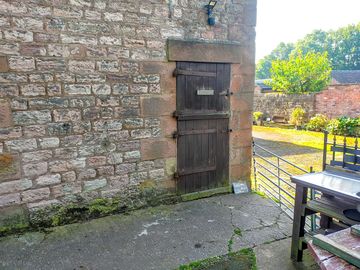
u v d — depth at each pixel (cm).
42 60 285
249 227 318
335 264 148
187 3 350
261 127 1406
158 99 351
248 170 436
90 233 301
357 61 3844
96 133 322
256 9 398
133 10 321
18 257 257
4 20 266
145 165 356
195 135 384
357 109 1158
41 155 298
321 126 1179
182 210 359
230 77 395
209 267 249
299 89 1678
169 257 261
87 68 307
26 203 297
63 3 287
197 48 360
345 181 240
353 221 217
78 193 322
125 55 324
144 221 329
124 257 260
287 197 480
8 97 276
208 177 404
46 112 294
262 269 247
